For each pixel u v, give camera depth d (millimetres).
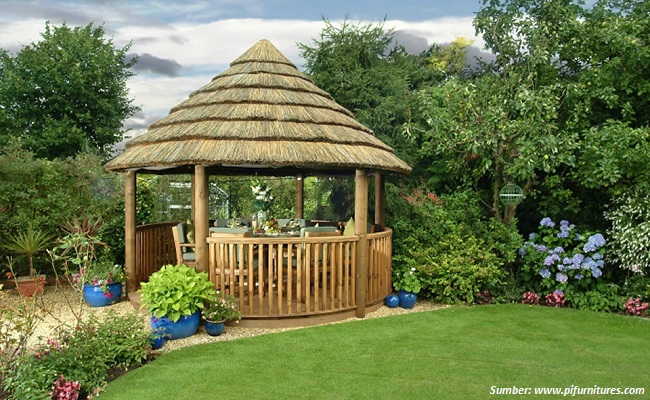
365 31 15453
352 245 8594
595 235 9641
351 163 8188
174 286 7062
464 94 11172
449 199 11641
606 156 9648
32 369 5059
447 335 7453
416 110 15227
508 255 9922
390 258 9875
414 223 11461
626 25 10617
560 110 11508
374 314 8930
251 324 7859
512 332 7680
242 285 7863
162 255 11359
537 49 11094
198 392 5211
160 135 8742
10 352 5676
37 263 11391
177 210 15109
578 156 10883
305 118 8906
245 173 13070
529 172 10312
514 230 10617
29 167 10984
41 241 10656
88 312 8891
